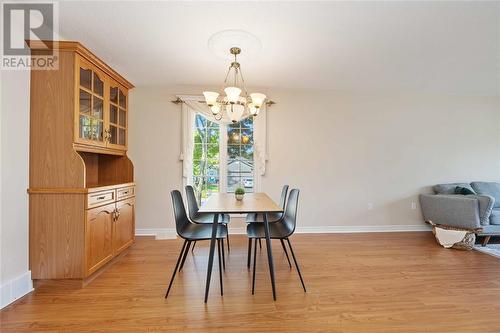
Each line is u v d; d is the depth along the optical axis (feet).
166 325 5.29
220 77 11.42
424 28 7.89
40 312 5.74
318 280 7.40
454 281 7.38
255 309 5.89
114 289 6.83
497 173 13.75
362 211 13.28
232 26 7.71
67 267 6.84
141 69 10.57
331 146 13.15
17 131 6.36
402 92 13.34
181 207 7.64
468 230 10.42
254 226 8.05
